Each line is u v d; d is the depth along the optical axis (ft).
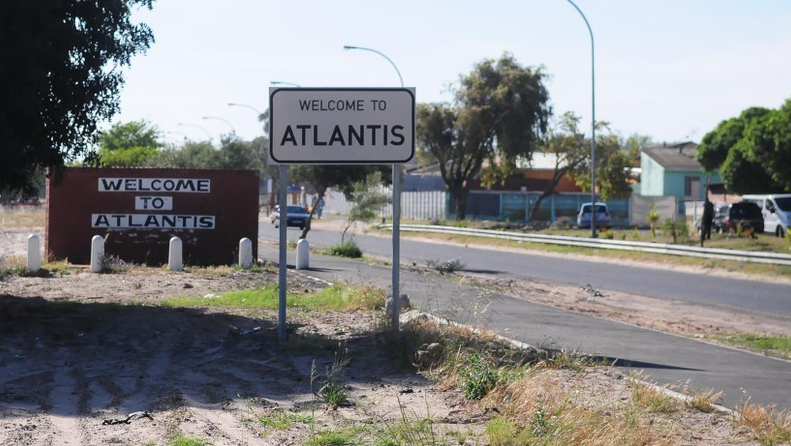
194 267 81.61
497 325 49.16
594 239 129.59
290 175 130.31
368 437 23.52
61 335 41.93
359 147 39.01
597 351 41.14
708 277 96.37
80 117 47.39
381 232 193.67
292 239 153.28
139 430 24.49
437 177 285.84
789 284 88.33
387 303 46.78
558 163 227.40
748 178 206.80
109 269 75.00
